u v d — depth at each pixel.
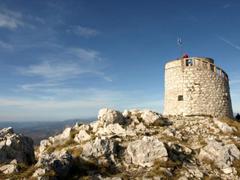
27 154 28.42
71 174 23.98
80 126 43.41
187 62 49.56
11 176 21.80
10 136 28.98
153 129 38.62
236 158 29.08
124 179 24.02
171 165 26.55
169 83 50.62
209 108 47.25
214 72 48.91
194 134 37.06
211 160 28.88
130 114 44.22
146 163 27.16
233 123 41.59
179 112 48.00
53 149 38.38
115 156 28.28
